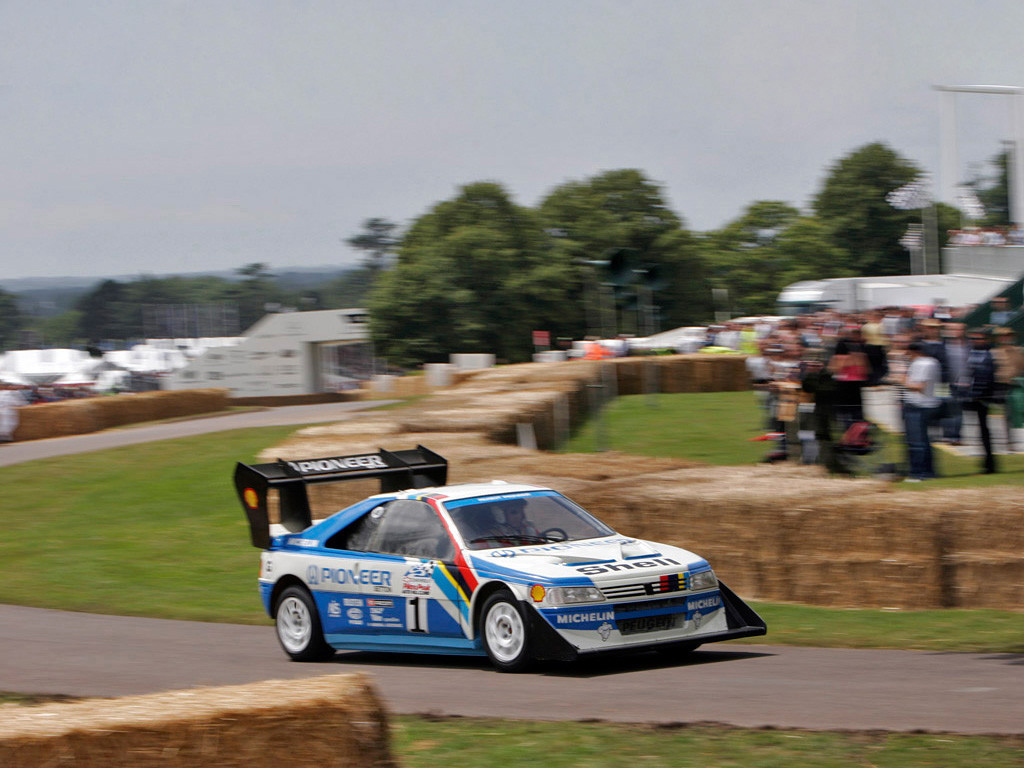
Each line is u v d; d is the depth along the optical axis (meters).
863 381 43.31
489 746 16.41
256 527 27.50
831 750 15.00
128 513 50.28
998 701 17.70
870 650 23.84
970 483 40.66
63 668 25.56
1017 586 27.14
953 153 108.81
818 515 29.11
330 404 110.06
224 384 138.12
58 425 89.62
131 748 12.09
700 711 18.00
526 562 22.59
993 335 44.09
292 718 12.43
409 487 29.78
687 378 91.62
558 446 61.22
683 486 32.12
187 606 33.91
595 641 21.78
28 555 43.44
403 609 24.22
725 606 24.08
